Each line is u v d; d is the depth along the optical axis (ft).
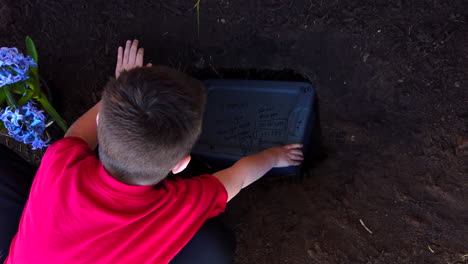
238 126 5.58
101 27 6.13
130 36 6.08
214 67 6.01
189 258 3.87
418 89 4.78
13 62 3.59
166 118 2.52
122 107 2.52
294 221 5.28
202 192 3.26
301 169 5.58
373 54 4.99
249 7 5.55
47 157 3.19
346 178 5.19
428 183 4.68
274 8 5.44
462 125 4.55
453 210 4.53
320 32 5.24
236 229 5.52
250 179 4.26
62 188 2.87
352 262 4.81
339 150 5.36
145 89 2.52
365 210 4.95
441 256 4.48
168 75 2.66
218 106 5.75
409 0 4.83
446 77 4.65
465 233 4.43
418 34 4.78
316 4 5.24
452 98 4.61
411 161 4.81
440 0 4.70
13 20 6.26
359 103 5.17
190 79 2.83
